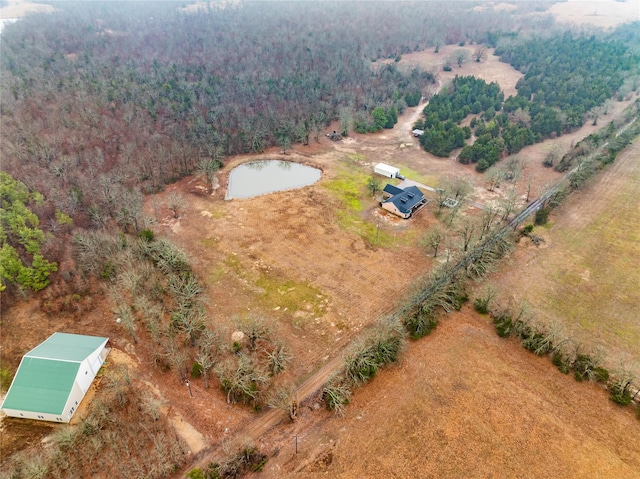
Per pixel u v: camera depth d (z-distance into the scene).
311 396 48.88
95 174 88.25
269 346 54.94
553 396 49.12
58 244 68.94
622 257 72.12
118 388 47.53
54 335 53.03
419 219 82.00
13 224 66.44
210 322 58.28
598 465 42.38
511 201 80.06
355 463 42.19
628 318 60.03
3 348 54.00
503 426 45.78
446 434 44.91
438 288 60.00
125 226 76.94
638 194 90.56
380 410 47.28
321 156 108.38
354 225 80.00
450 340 56.12
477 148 104.25
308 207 85.25
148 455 42.34
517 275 67.69
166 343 54.25
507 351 54.78
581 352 54.78
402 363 52.78
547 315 60.09
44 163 88.31
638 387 49.97
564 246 74.69
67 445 42.34
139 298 57.22
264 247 73.62
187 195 89.31
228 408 47.53
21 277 59.59
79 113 105.62
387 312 60.22
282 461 42.28
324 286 65.19
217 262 69.94
